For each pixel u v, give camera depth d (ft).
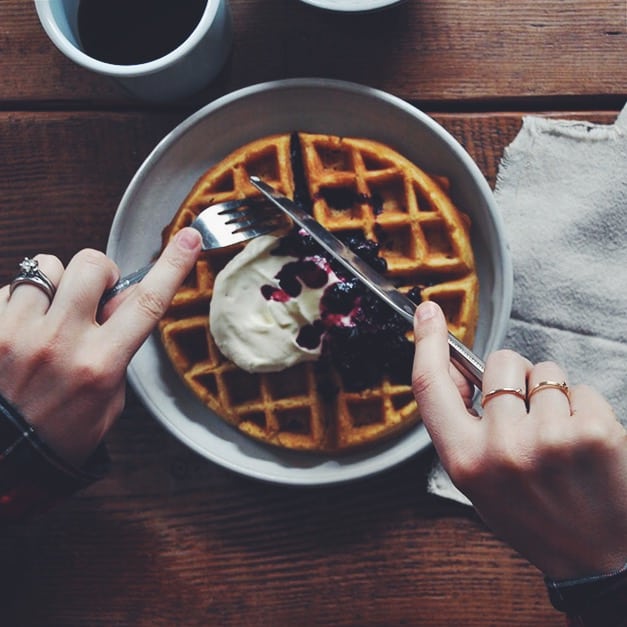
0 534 2.21
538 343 2.16
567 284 2.15
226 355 2.01
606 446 1.70
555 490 1.73
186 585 2.19
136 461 2.20
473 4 2.19
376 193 2.09
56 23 1.97
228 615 2.19
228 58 2.19
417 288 2.04
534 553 1.81
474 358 1.84
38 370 1.82
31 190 2.22
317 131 2.12
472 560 2.16
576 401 1.75
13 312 1.83
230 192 2.07
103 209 2.21
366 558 2.17
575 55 2.18
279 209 2.03
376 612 2.17
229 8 2.15
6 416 1.83
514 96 2.19
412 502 2.17
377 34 2.19
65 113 2.22
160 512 2.20
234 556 2.19
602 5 2.18
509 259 2.02
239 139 2.12
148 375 2.10
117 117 2.21
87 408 1.84
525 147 2.16
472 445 1.74
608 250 2.15
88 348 1.83
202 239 1.99
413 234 2.04
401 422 2.03
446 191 2.09
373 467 2.01
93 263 1.84
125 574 2.19
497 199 2.17
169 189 2.11
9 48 2.22
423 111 2.20
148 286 1.84
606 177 2.14
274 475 2.03
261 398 2.06
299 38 2.20
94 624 2.19
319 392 2.04
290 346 1.98
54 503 1.97
